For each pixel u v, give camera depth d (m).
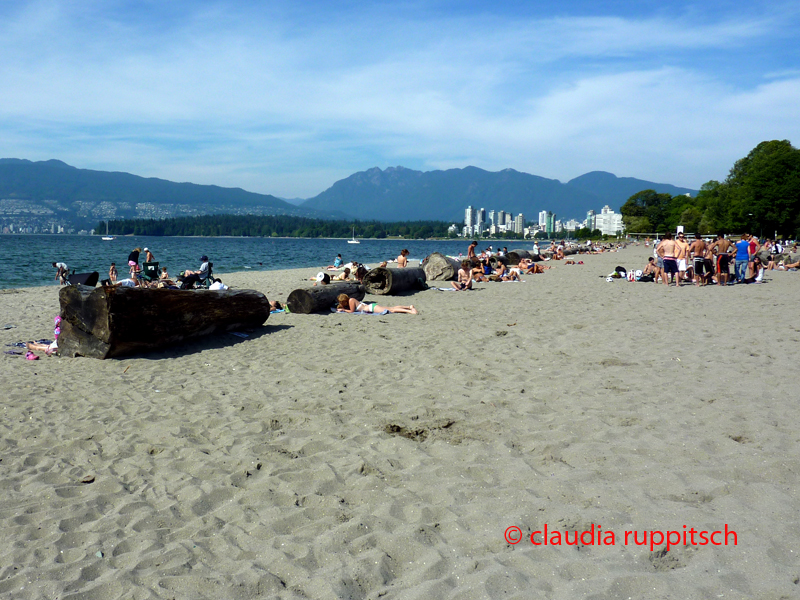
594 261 43.16
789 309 12.95
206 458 4.80
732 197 81.62
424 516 3.68
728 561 3.00
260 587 3.01
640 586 2.82
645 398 6.06
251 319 11.34
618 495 3.80
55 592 3.02
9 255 53.09
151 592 3.00
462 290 19.83
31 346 9.52
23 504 4.10
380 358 8.57
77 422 5.88
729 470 4.11
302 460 4.71
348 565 3.15
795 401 5.77
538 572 2.99
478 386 6.80
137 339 9.05
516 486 4.05
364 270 20.83
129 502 4.07
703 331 10.11
